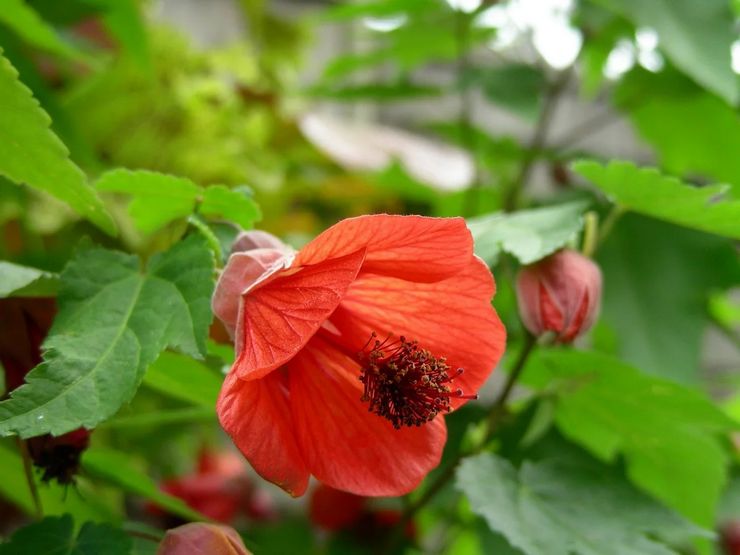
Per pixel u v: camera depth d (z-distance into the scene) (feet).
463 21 0.91
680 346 0.79
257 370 0.33
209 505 0.79
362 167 1.12
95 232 0.85
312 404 0.40
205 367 0.44
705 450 0.57
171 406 0.77
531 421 0.61
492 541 0.62
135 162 1.03
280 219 1.12
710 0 0.76
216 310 0.39
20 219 0.84
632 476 0.64
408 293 0.40
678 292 0.80
